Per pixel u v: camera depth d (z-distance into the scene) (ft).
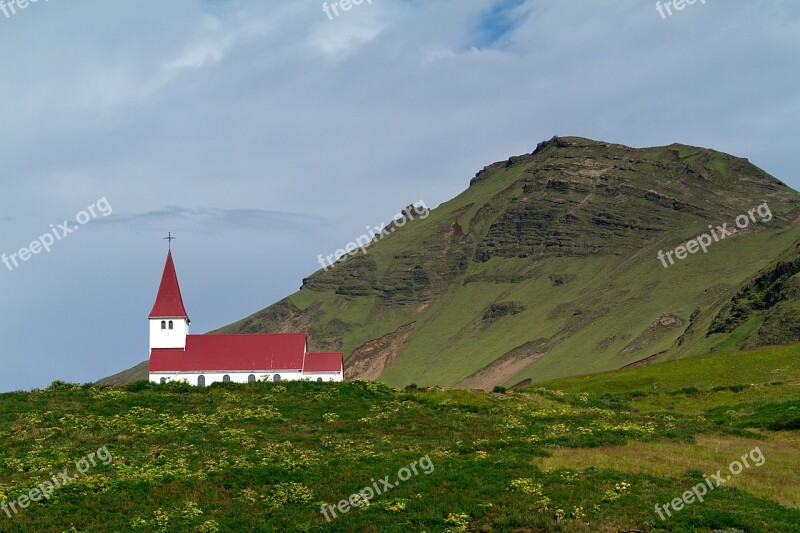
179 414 238.48
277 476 177.99
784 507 156.15
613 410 259.39
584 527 147.43
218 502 167.32
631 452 195.11
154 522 159.12
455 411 245.04
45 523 159.22
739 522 146.72
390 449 201.26
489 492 163.22
